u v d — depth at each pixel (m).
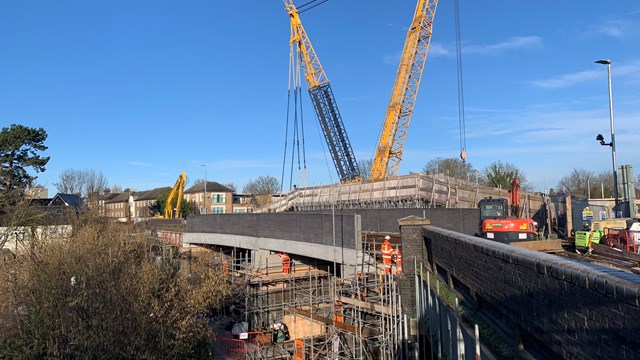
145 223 59.50
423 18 52.31
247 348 26.86
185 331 21.16
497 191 39.16
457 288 10.50
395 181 40.34
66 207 42.62
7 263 22.97
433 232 12.70
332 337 21.72
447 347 9.85
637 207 28.61
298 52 60.22
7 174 41.66
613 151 26.12
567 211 28.98
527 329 5.80
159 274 23.41
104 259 21.55
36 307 17.92
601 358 4.00
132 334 18.88
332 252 24.11
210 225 42.38
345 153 60.56
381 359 18.36
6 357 17.42
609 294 3.80
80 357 17.59
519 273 6.04
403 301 14.57
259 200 113.50
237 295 32.59
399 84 53.28
